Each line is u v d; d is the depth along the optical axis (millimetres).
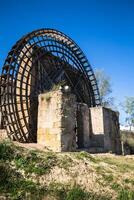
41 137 10930
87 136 13797
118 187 5070
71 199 4141
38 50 15047
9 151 5297
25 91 13555
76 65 19344
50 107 10891
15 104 12734
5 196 3818
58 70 16875
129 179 5785
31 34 14438
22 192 4039
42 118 11180
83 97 19156
